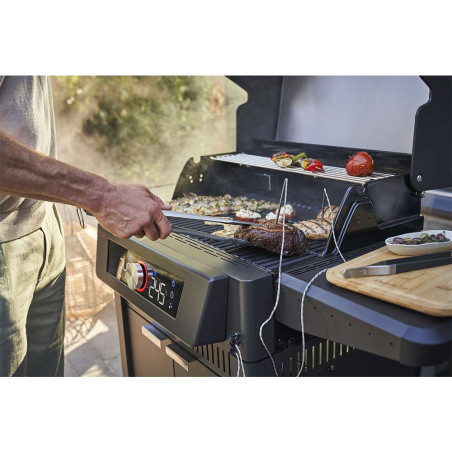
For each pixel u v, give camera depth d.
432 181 1.43
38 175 1.07
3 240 1.46
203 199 1.92
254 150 2.08
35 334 1.77
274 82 2.03
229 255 1.26
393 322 0.91
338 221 1.26
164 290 1.26
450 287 0.97
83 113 3.25
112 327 3.04
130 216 1.15
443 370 1.60
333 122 1.85
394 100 1.66
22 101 1.38
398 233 1.40
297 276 1.12
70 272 3.07
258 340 1.13
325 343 1.31
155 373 1.65
